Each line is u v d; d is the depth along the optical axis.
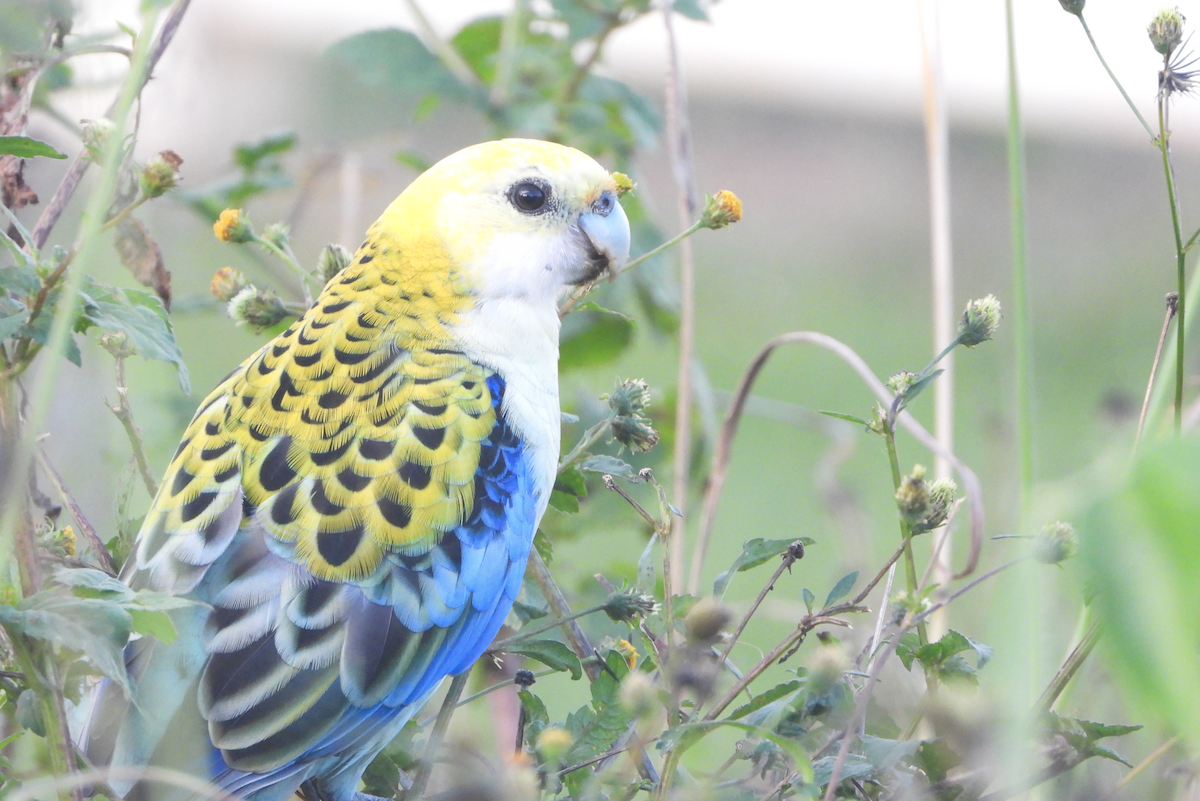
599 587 8.26
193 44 7.84
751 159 27.88
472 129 18.02
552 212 7.25
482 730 8.02
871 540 10.80
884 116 28.53
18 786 4.82
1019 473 6.02
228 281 7.19
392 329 6.79
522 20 9.81
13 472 4.81
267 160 9.80
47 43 5.82
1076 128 27.36
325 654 5.72
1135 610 2.11
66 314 4.37
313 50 14.81
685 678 5.04
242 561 5.79
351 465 6.12
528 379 7.03
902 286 22.70
